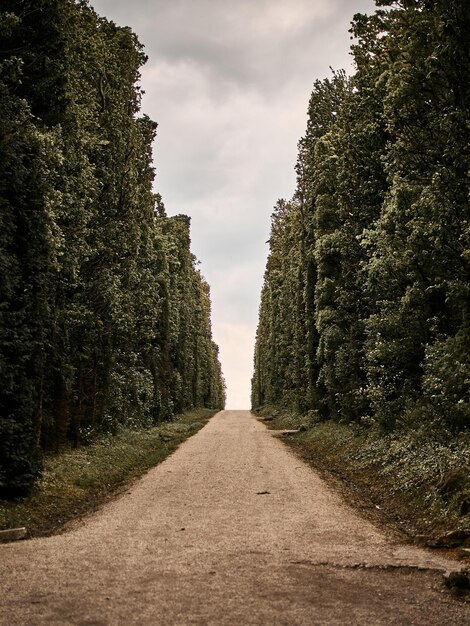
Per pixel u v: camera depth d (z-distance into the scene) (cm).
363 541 940
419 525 1093
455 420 1506
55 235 1502
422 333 1844
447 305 1628
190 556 827
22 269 1356
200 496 1394
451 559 819
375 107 2052
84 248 1911
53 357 1886
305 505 1274
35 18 1523
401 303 1828
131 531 1011
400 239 1752
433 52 1360
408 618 580
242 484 1576
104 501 1366
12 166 1298
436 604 623
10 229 1273
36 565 771
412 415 1783
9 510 1142
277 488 1511
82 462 1844
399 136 1686
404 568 768
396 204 1644
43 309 1404
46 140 1433
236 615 581
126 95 2723
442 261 1546
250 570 753
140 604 612
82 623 554
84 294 2203
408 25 1505
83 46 1966
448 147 1457
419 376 1981
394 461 1633
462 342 1412
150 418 3853
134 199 2691
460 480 1141
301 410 4372
